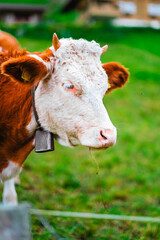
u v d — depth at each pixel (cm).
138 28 2664
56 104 314
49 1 4862
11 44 482
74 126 308
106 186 644
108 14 4009
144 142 903
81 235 448
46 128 329
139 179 686
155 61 1948
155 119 1112
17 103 337
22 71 302
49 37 2347
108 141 292
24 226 163
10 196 421
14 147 346
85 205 549
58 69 314
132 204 574
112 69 359
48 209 512
